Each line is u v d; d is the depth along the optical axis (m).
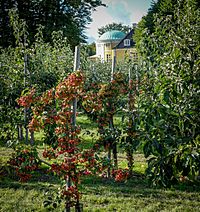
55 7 21.39
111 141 4.79
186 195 4.50
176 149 2.87
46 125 3.33
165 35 4.19
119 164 5.96
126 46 35.75
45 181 5.03
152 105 3.19
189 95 3.30
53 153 3.22
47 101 3.28
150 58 4.34
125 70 11.68
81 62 9.17
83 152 3.14
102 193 4.55
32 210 3.92
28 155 3.23
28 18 20.55
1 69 6.44
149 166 2.95
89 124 9.58
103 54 42.12
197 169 2.87
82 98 3.25
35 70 7.40
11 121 5.11
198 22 3.99
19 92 6.13
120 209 3.97
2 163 4.95
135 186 4.88
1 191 4.55
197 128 3.18
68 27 21.36
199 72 3.37
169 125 3.07
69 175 3.10
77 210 3.28
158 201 4.29
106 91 4.98
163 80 3.45
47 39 19.97
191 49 3.57
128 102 5.16
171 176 2.88
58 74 7.21
